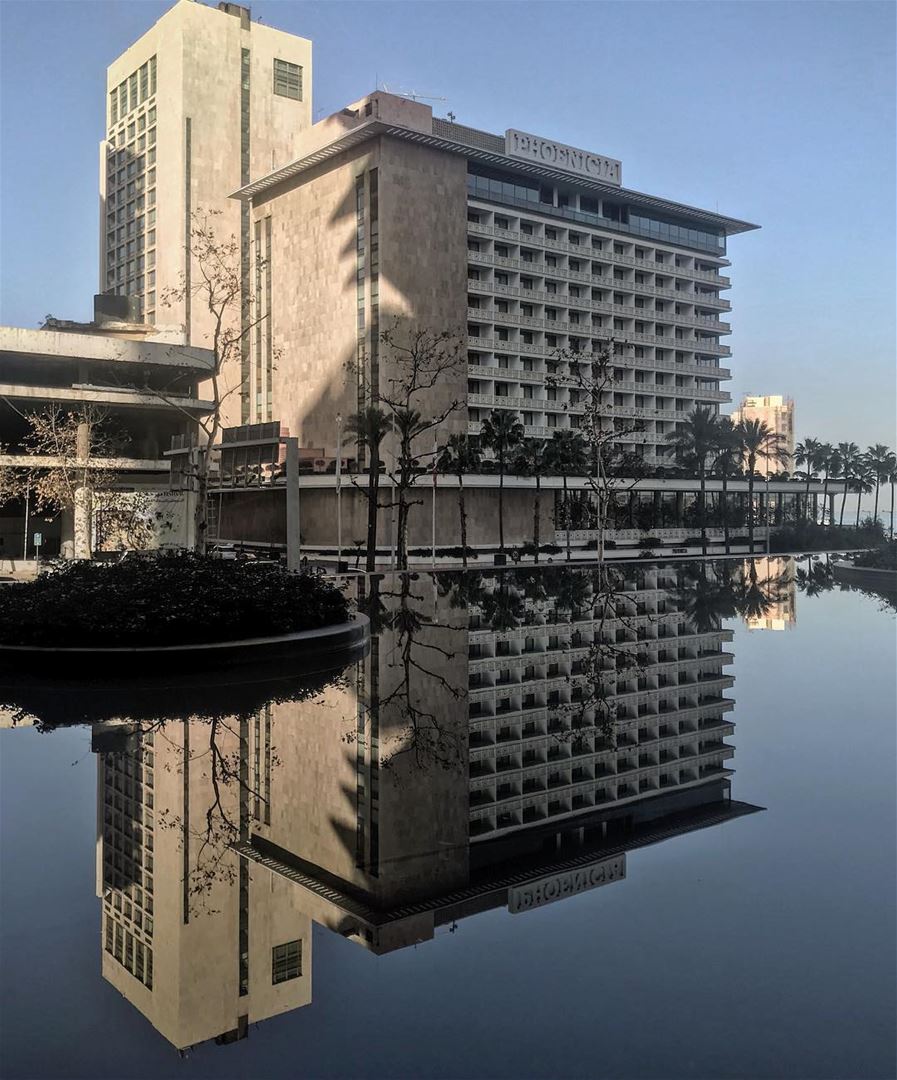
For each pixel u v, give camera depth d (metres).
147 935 7.93
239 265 109.81
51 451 62.53
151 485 69.31
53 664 20.80
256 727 15.76
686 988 6.61
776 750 13.99
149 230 115.44
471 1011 6.39
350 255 91.00
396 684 20.33
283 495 93.56
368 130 85.50
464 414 91.38
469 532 91.06
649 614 36.16
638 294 109.19
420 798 11.84
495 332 97.88
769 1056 5.61
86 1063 5.93
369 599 43.62
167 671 21.00
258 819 10.98
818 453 125.19
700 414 100.62
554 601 42.62
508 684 20.34
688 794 11.77
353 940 7.71
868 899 8.17
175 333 77.75
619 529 102.44
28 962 7.46
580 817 11.05
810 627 31.27
